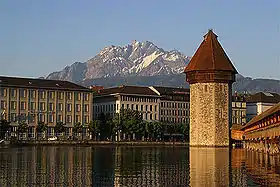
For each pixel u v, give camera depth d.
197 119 154.00
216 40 157.62
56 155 104.19
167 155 110.50
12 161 83.00
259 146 126.69
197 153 120.06
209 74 152.12
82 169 69.38
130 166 75.75
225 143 152.12
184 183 53.00
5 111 198.88
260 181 53.88
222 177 58.16
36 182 53.00
